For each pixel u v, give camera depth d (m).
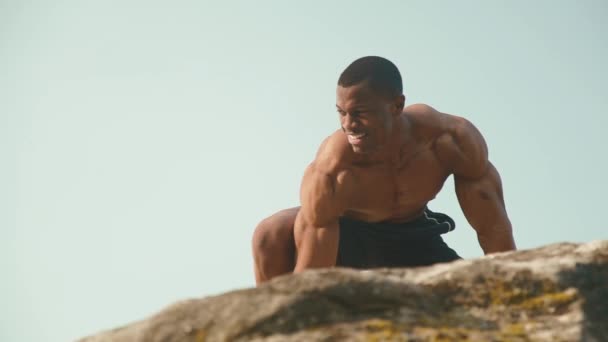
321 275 4.52
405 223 10.43
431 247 10.66
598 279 4.75
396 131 9.62
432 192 9.99
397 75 9.52
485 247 9.98
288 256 10.43
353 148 9.57
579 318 4.52
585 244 5.08
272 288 4.48
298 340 4.19
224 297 4.48
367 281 4.53
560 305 4.60
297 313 4.34
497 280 4.72
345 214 10.34
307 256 9.95
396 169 9.73
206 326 4.36
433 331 4.30
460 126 9.81
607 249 4.98
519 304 4.63
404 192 9.91
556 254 5.02
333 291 4.45
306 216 9.98
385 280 4.58
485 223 9.87
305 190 9.95
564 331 4.45
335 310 4.39
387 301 4.50
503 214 9.84
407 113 9.77
